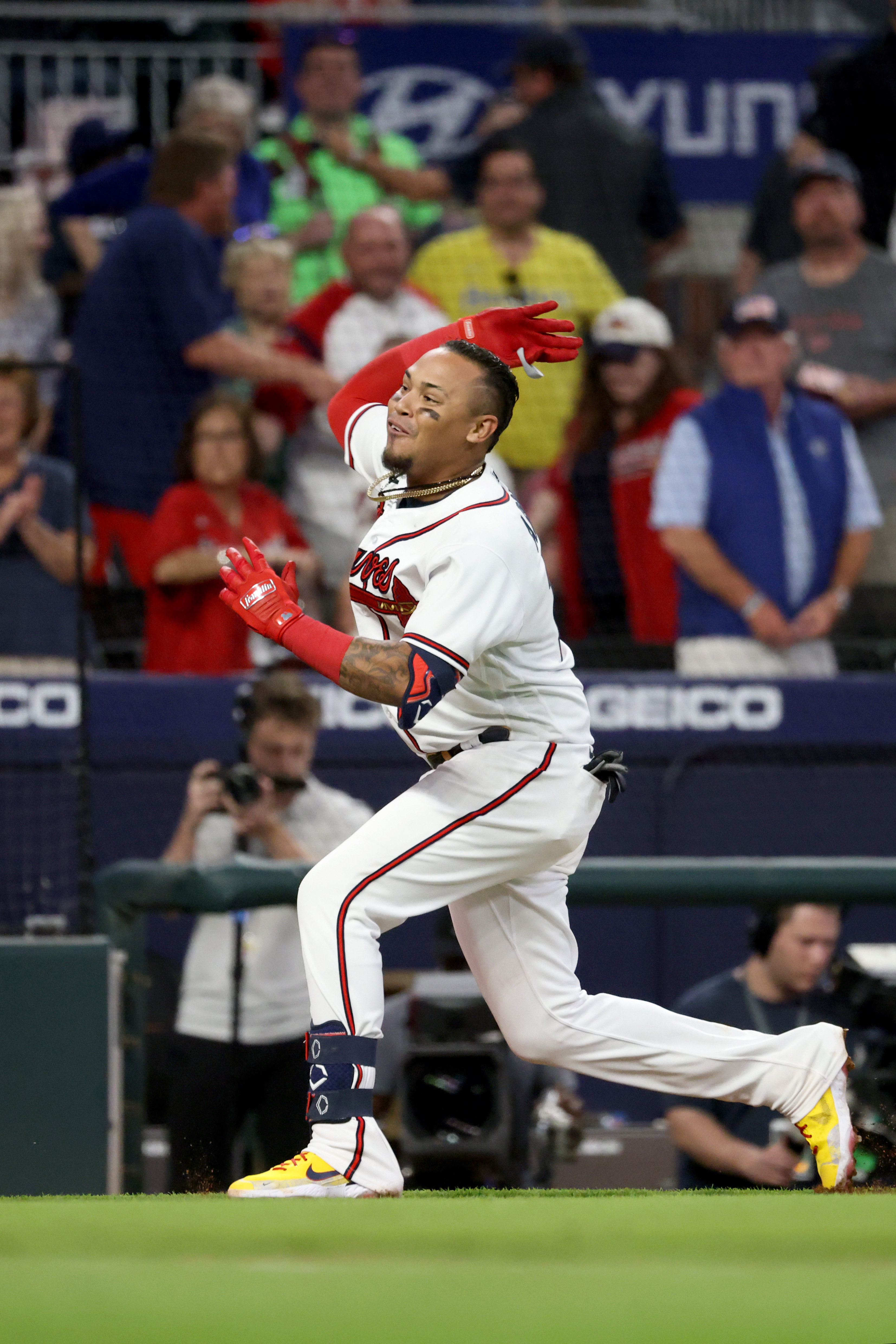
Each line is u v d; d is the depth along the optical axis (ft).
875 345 87.61
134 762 69.46
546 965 38.29
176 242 82.07
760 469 78.89
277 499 79.92
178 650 75.61
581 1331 18.72
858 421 85.81
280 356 83.15
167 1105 63.36
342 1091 36.22
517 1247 25.20
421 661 34.65
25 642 74.43
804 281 88.53
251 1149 58.34
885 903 56.49
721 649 77.46
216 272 83.76
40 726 68.95
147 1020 59.93
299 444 83.46
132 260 81.76
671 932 67.97
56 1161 53.52
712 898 56.18
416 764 69.97
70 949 54.03
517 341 40.34
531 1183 55.47
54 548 75.36
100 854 68.95
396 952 67.51
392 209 85.30
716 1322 19.34
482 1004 52.70
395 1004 56.65
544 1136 55.42
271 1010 58.13
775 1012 57.57
